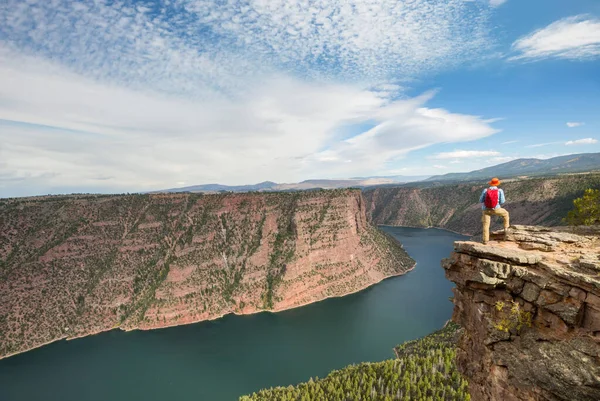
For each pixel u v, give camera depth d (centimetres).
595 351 1557
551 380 1669
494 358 1978
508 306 1939
